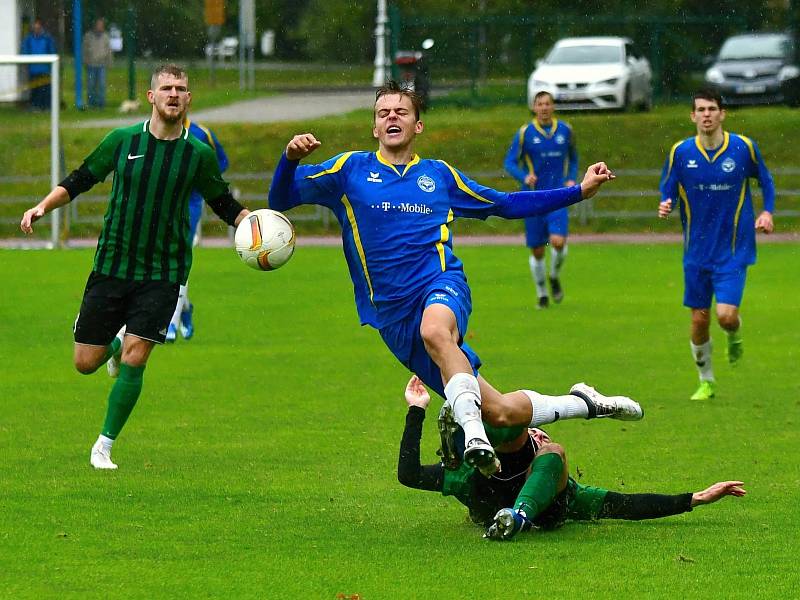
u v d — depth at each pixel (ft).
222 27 298.97
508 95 219.20
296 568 36.96
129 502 45.29
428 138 188.96
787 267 129.59
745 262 67.31
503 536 39.32
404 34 224.74
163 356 80.59
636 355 80.23
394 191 43.06
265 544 39.73
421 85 208.85
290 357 80.23
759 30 223.30
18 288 113.91
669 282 119.34
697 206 67.26
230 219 52.42
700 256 67.36
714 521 42.83
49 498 45.75
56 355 80.53
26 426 59.36
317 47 302.45
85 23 274.36
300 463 52.11
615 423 60.75
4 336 87.97
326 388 69.92
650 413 63.00
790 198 176.04
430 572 36.47
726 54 209.05
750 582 35.40
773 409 63.93
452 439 38.86
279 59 305.12
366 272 43.27
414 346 42.68
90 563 37.50
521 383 70.33
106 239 50.93
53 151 150.61
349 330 91.66
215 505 44.98
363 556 38.32
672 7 238.68
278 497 46.29
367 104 221.87
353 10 300.40
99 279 51.29
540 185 106.83
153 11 289.12
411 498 46.29
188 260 51.75
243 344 85.46
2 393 67.87
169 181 50.39
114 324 51.55
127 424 60.13
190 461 52.37
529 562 37.50
